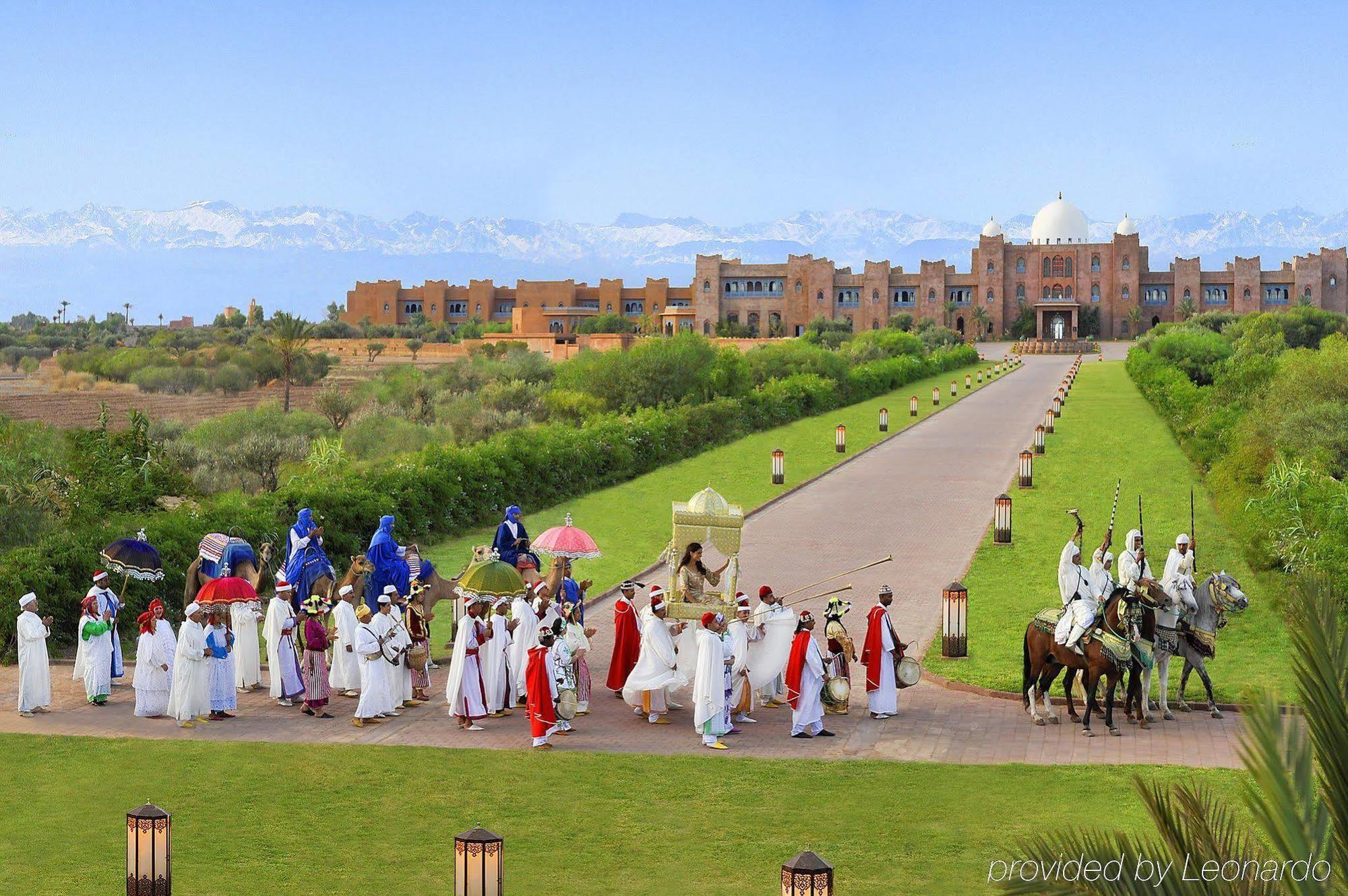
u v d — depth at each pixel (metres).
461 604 20.47
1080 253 156.25
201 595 17.34
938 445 45.91
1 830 12.61
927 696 17.72
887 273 159.50
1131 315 154.00
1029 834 11.87
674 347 57.97
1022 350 129.62
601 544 29.50
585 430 39.56
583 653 17.25
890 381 72.81
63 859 11.78
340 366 117.50
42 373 107.88
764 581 24.95
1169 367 62.03
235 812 13.05
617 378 57.00
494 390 58.91
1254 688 5.63
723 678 15.44
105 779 14.23
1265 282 151.50
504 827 12.52
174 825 12.67
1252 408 39.19
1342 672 5.34
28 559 21.66
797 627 15.86
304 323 97.25
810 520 31.69
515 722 16.80
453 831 12.43
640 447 40.94
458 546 29.94
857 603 23.09
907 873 11.06
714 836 12.15
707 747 15.34
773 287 162.62
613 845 11.95
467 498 32.41
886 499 34.47
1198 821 6.35
